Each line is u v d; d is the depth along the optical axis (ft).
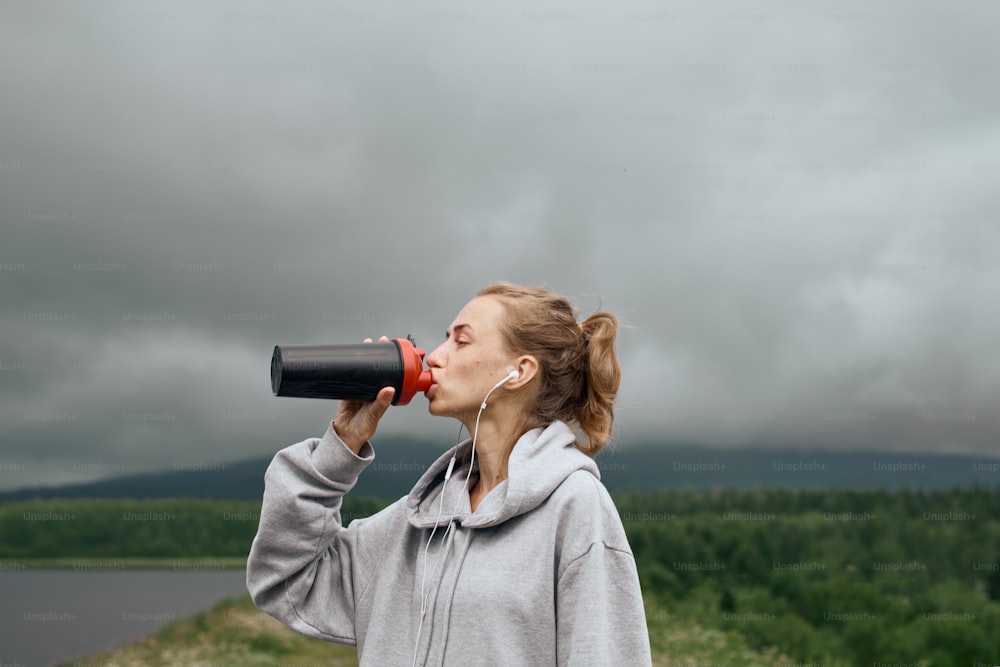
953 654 33.17
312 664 29.91
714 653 30.81
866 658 32.89
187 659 31.07
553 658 5.42
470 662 5.35
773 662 31.55
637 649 5.41
